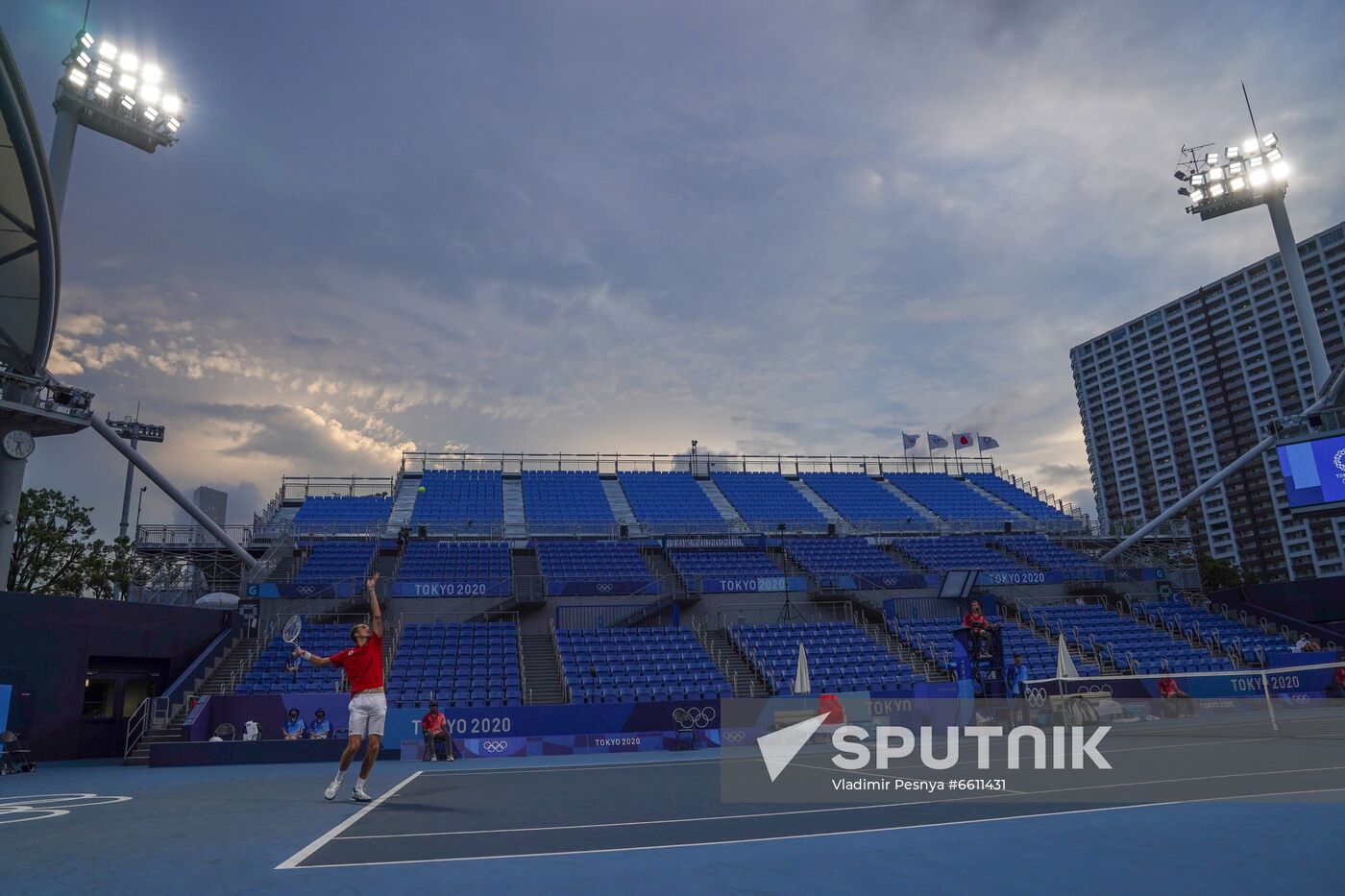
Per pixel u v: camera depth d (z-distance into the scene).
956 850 7.05
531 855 7.21
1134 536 48.53
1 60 21.52
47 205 24.84
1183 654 39.97
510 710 26.70
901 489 62.00
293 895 5.62
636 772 17.91
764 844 7.61
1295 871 5.80
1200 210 43.25
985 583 43.91
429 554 44.25
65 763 26.56
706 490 59.00
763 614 42.75
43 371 29.50
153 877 6.30
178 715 27.77
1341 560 171.38
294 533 46.25
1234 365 193.38
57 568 45.28
